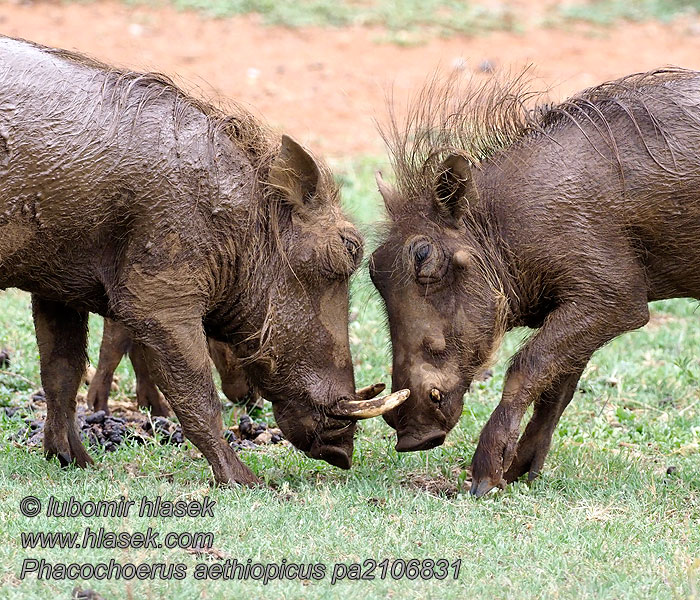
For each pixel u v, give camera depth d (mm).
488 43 53500
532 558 14406
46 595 12391
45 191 15422
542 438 18328
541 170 17500
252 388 18516
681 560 14359
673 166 17234
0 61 15508
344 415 16984
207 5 53312
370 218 31500
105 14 51781
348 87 47156
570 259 17281
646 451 20078
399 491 16922
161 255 16016
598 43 54781
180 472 17359
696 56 53469
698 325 28484
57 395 17578
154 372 16516
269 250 16938
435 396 17125
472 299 17375
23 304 27125
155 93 16312
